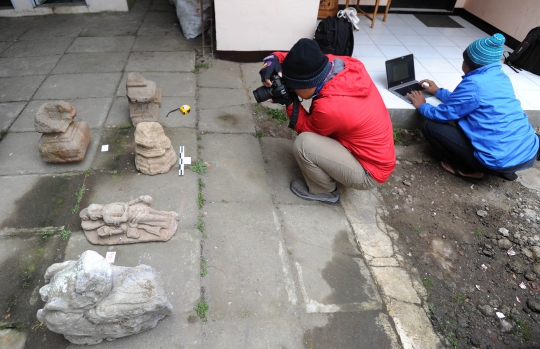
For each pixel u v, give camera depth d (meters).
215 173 2.76
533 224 2.79
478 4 5.65
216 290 2.00
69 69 3.88
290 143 3.19
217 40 4.10
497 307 2.22
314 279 2.14
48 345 1.71
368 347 1.87
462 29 5.52
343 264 2.26
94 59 4.10
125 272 1.68
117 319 1.59
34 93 3.47
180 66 4.10
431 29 5.42
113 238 2.15
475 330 2.08
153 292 1.63
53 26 4.78
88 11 5.16
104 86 3.64
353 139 2.22
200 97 3.62
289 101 2.33
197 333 1.81
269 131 3.29
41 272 2.01
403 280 2.25
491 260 2.50
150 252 2.14
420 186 3.05
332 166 2.32
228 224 2.38
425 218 2.76
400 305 2.10
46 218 2.29
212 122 3.30
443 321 2.09
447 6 6.07
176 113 3.36
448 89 3.86
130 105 3.02
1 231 2.20
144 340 1.76
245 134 3.21
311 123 2.29
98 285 1.46
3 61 3.95
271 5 3.87
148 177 2.64
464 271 2.41
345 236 2.46
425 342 1.95
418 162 3.32
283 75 2.11
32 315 1.82
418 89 3.77
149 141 2.48
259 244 2.28
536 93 3.93
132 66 4.02
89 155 2.79
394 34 5.14
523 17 4.80
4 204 2.36
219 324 1.86
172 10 5.46
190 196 2.53
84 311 1.52
